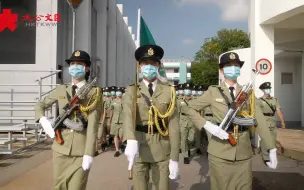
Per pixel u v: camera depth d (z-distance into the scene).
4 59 13.63
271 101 8.34
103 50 20.36
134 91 3.85
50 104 4.09
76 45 16.03
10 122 12.69
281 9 9.12
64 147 3.80
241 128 3.89
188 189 5.88
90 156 3.63
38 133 10.77
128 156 3.44
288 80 16.73
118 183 6.18
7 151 8.10
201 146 10.93
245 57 11.43
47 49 13.67
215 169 3.95
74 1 10.13
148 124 3.79
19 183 6.09
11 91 13.29
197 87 10.63
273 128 8.26
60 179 3.82
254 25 10.47
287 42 14.01
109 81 23.45
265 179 6.63
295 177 6.77
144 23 7.01
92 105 3.81
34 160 8.05
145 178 3.89
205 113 6.59
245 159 3.88
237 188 3.90
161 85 3.96
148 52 3.76
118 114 9.09
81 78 4.07
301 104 16.44
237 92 4.08
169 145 3.91
